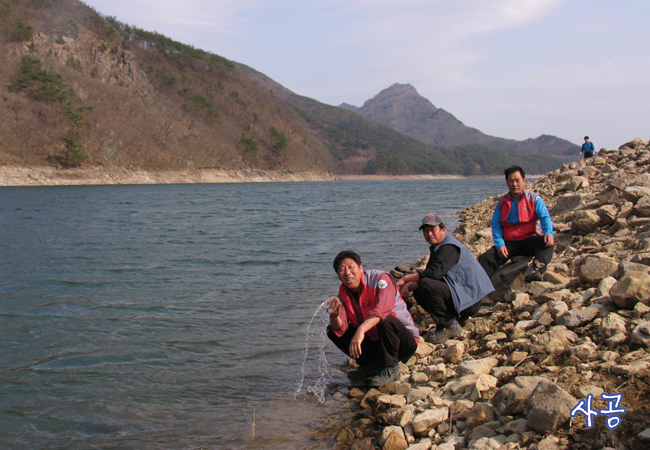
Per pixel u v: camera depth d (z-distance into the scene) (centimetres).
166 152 10100
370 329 405
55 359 465
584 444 235
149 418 353
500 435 274
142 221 1936
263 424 348
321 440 327
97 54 12456
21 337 529
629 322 341
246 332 558
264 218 2144
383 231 1596
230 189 6384
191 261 1023
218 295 732
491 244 813
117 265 967
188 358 475
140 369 445
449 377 385
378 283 384
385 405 362
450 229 1506
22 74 8250
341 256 382
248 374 441
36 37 11081
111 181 7944
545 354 349
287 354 493
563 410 252
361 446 309
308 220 2042
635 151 1077
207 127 12988
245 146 13062
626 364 291
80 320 595
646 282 356
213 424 347
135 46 15375
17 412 356
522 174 514
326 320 608
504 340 419
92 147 8269
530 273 500
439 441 300
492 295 523
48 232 1506
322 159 16700
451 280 452
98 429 334
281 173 13575
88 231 1551
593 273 453
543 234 507
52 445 312
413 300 610
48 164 7250
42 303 673
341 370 459
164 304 675
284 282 829
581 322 373
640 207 578
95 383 411
